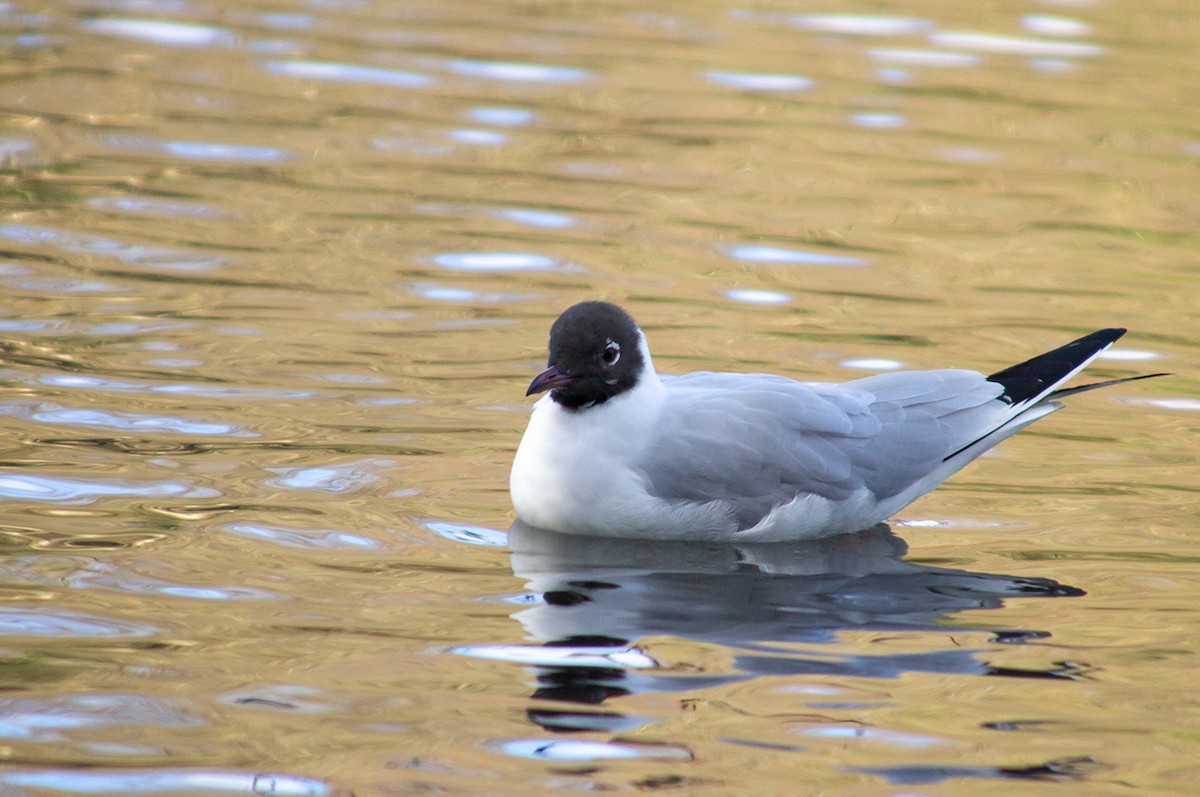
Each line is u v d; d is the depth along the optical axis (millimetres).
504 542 11148
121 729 8305
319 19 25719
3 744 8117
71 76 22031
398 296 15703
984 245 18016
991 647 9594
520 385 13797
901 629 9875
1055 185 20016
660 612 10047
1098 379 14562
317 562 10508
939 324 15562
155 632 9383
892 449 11922
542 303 15672
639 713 8648
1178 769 8195
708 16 27156
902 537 11578
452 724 8445
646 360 11781
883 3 28156
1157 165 20828
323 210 18000
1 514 10883
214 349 14148
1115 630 9867
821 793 7891
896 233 18266
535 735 8359
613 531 11523
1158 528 11562
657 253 17250
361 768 8000
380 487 11781
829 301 16125
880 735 8477
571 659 9273
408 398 13406
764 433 11688
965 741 8422
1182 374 14656
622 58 24359
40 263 15898
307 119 21016
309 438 12531
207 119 20734
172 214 17547
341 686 8836
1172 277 17219
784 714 8680
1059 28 26891
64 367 13539
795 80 23719
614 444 11508
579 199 18828
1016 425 12367
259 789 7770
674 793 7840
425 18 26188
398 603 9977
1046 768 8188
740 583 10633
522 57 24188
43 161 18875
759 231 18094
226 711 8516
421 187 18922
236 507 11266
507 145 20562
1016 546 11312
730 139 21203
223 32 24641
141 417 12680
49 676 8805
